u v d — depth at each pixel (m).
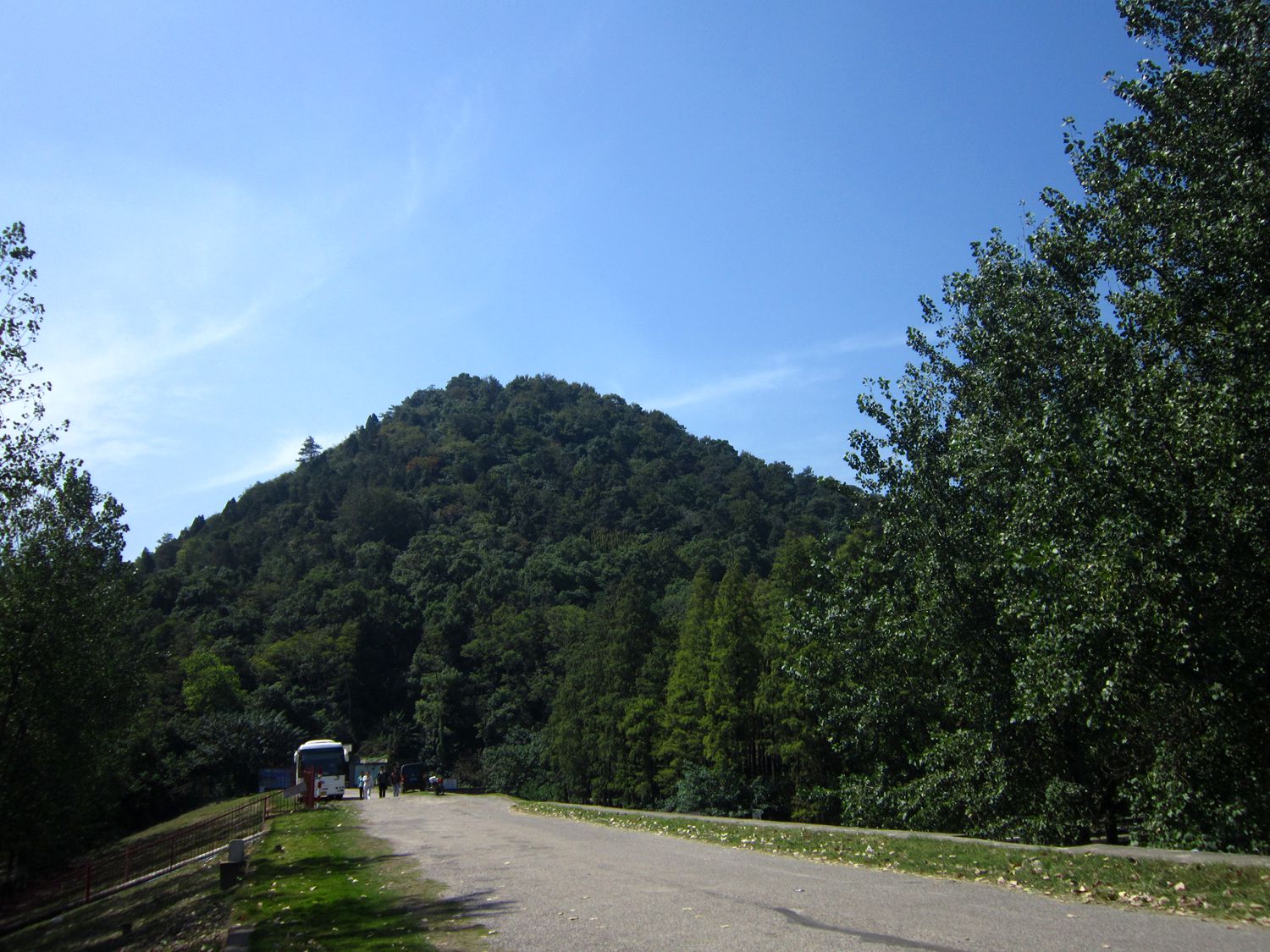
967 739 18.47
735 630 41.94
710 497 159.00
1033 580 15.30
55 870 35.91
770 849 16.59
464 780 78.12
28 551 27.58
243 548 128.00
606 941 8.39
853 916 9.27
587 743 57.84
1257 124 13.74
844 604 21.70
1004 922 8.73
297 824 28.39
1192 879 9.98
